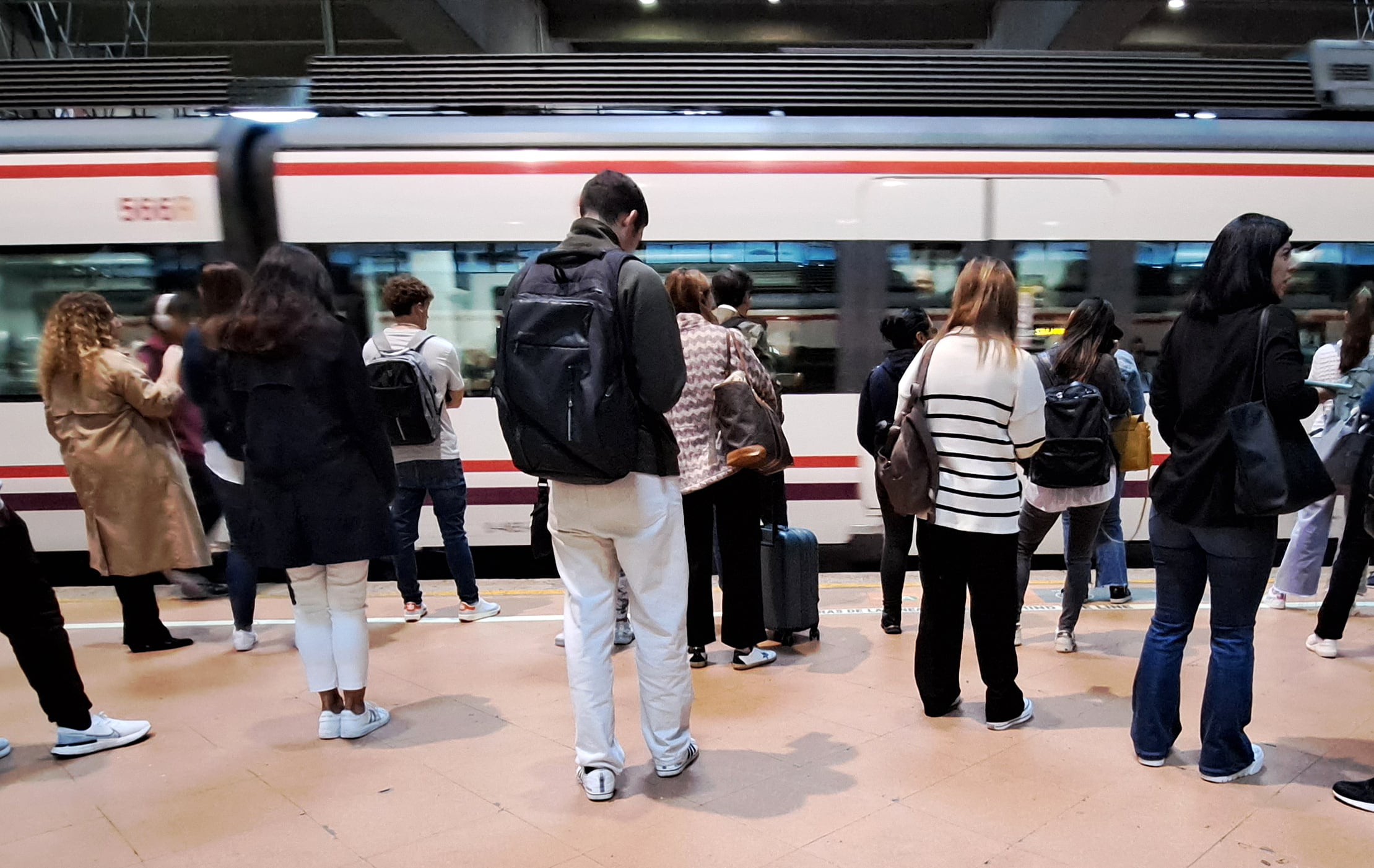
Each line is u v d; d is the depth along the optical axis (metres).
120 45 15.06
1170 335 2.84
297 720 3.42
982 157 5.36
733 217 5.32
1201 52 17.14
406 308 4.40
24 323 5.34
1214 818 2.55
